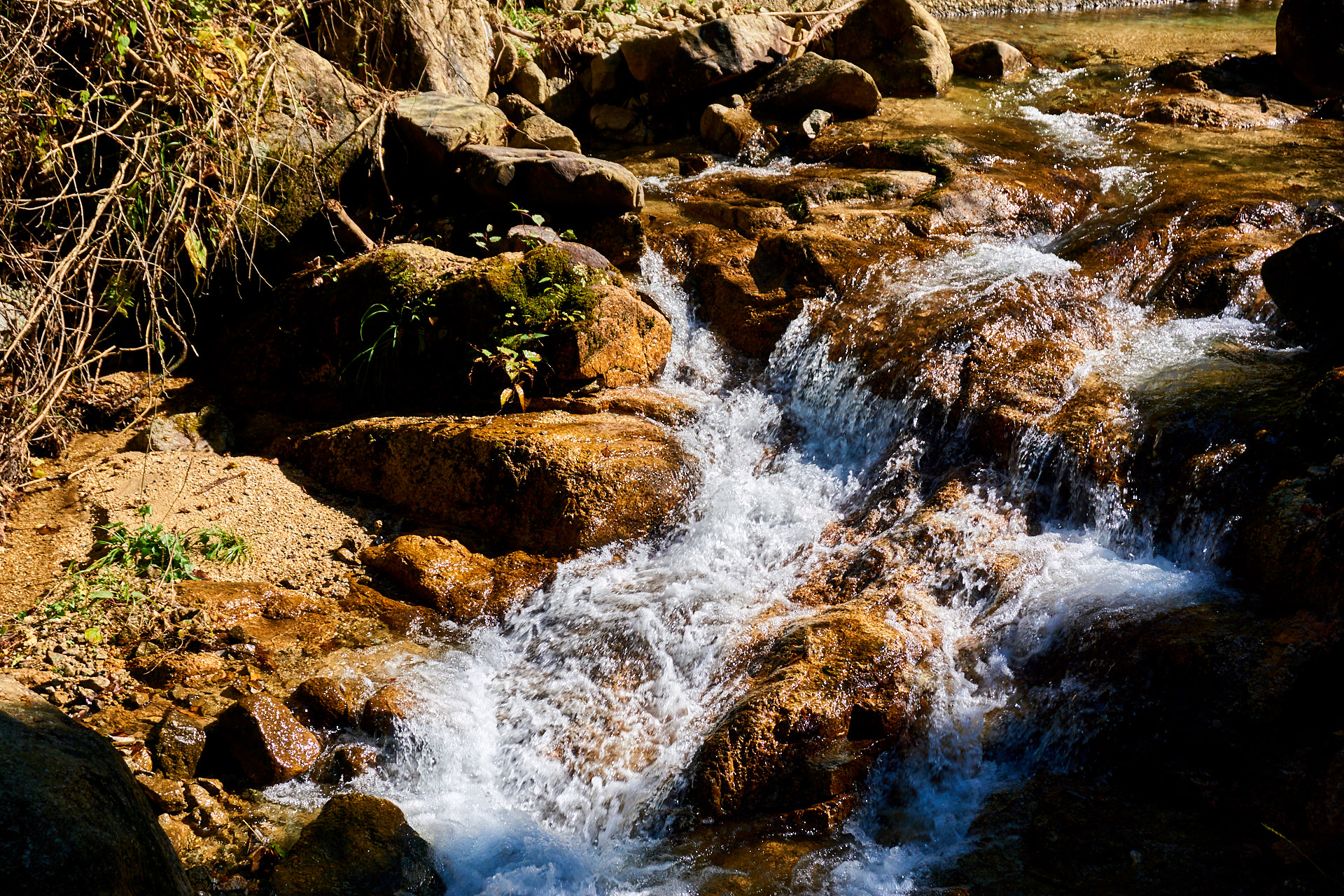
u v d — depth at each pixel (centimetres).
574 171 716
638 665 485
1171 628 423
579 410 616
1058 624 455
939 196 739
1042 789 403
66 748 332
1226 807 373
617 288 643
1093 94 959
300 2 725
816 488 587
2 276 605
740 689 450
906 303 636
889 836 404
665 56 907
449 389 638
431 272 650
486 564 544
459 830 417
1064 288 634
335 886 368
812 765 412
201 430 634
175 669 469
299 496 590
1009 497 531
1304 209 686
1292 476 458
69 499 572
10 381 564
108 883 304
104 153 639
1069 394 556
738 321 679
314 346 667
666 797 415
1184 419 507
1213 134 843
